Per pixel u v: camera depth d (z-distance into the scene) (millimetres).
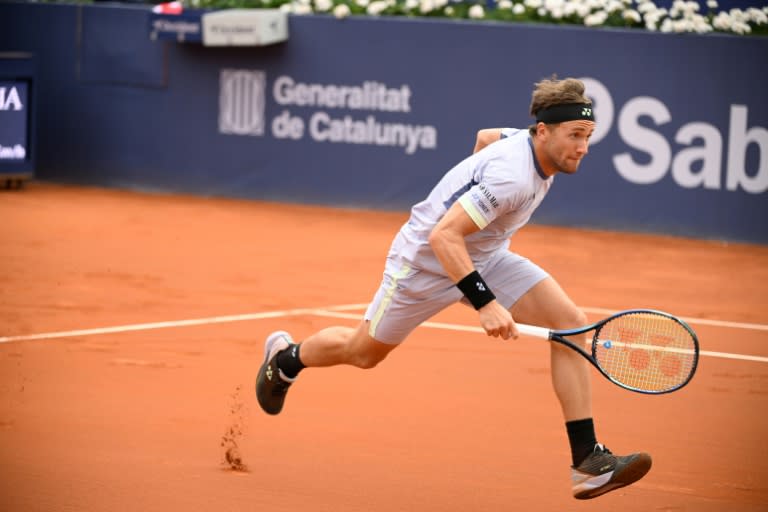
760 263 27031
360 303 20516
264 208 33469
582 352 10039
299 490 10586
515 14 32344
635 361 10320
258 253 25812
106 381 14555
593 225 31250
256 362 15875
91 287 21297
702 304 21875
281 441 12148
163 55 35406
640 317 10344
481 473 11312
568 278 24281
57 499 10125
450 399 14188
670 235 30562
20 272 22641
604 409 13984
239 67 34562
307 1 34000
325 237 28484
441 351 16859
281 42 33906
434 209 10281
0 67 33969
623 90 30500
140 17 35562
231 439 12141
